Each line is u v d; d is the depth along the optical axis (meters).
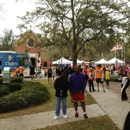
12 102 8.62
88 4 14.05
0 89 10.12
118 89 13.81
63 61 31.81
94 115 6.98
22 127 5.98
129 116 2.47
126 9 14.04
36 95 9.71
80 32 14.96
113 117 6.65
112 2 13.98
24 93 9.92
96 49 16.89
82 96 6.75
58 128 5.72
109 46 15.98
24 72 25.33
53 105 8.84
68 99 9.97
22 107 8.77
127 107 7.99
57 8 15.09
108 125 5.82
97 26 13.78
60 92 6.62
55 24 15.68
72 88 6.80
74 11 14.81
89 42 17.50
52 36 16.00
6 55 24.38
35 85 12.66
